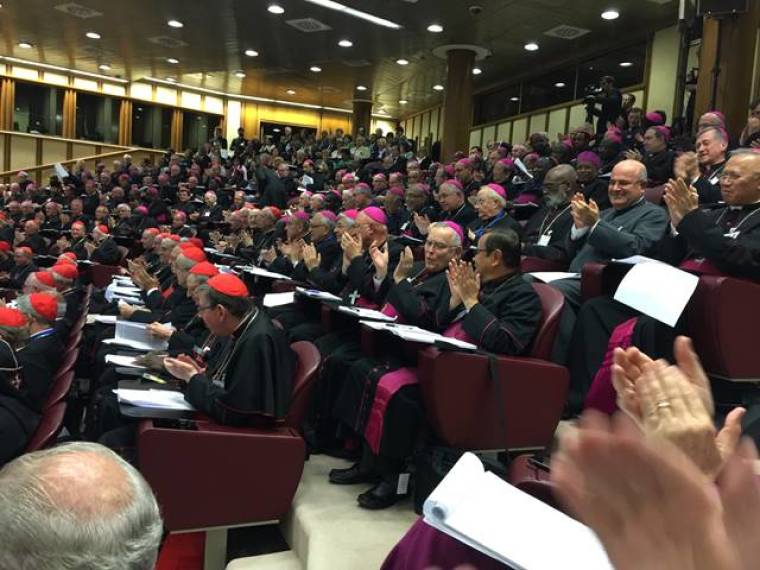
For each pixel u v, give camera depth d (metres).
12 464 0.73
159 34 13.49
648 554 0.40
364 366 2.91
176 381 2.95
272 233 7.20
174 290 5.31
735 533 0.41
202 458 2.36
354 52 13.81
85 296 6.89
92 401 3.87
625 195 3.58
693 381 0.81
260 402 2.53
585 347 2.93
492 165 8.52
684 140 6.29
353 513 2.56
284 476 2.49
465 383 2.52
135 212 11.55
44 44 15.01
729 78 7.29
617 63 12.92
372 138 15.30
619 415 0.44
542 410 2.66
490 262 2.98
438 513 1.28
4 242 10.25
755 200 2.87
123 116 19.42
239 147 16.23
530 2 10.32
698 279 2.45
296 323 4.25
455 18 11.08
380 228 4.46
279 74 16.94
